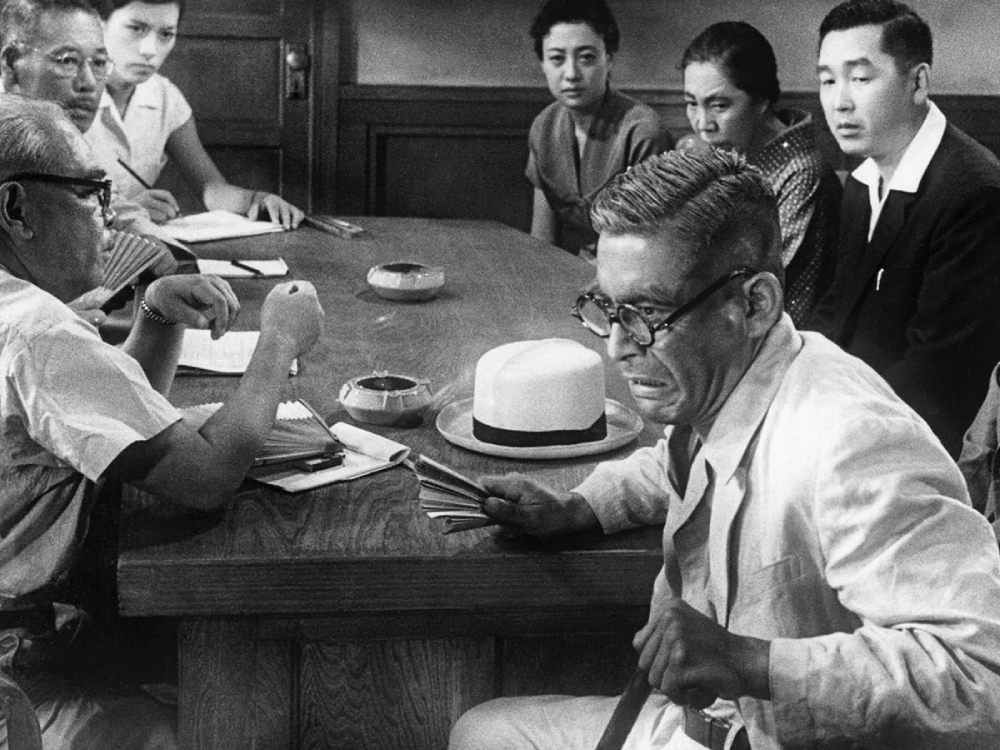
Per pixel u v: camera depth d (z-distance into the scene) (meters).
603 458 1.98
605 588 1.66
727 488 1.38
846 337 2.98
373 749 1.73
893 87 2.79
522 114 5.20
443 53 5.16
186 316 2.07
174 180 5.06
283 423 1.97
